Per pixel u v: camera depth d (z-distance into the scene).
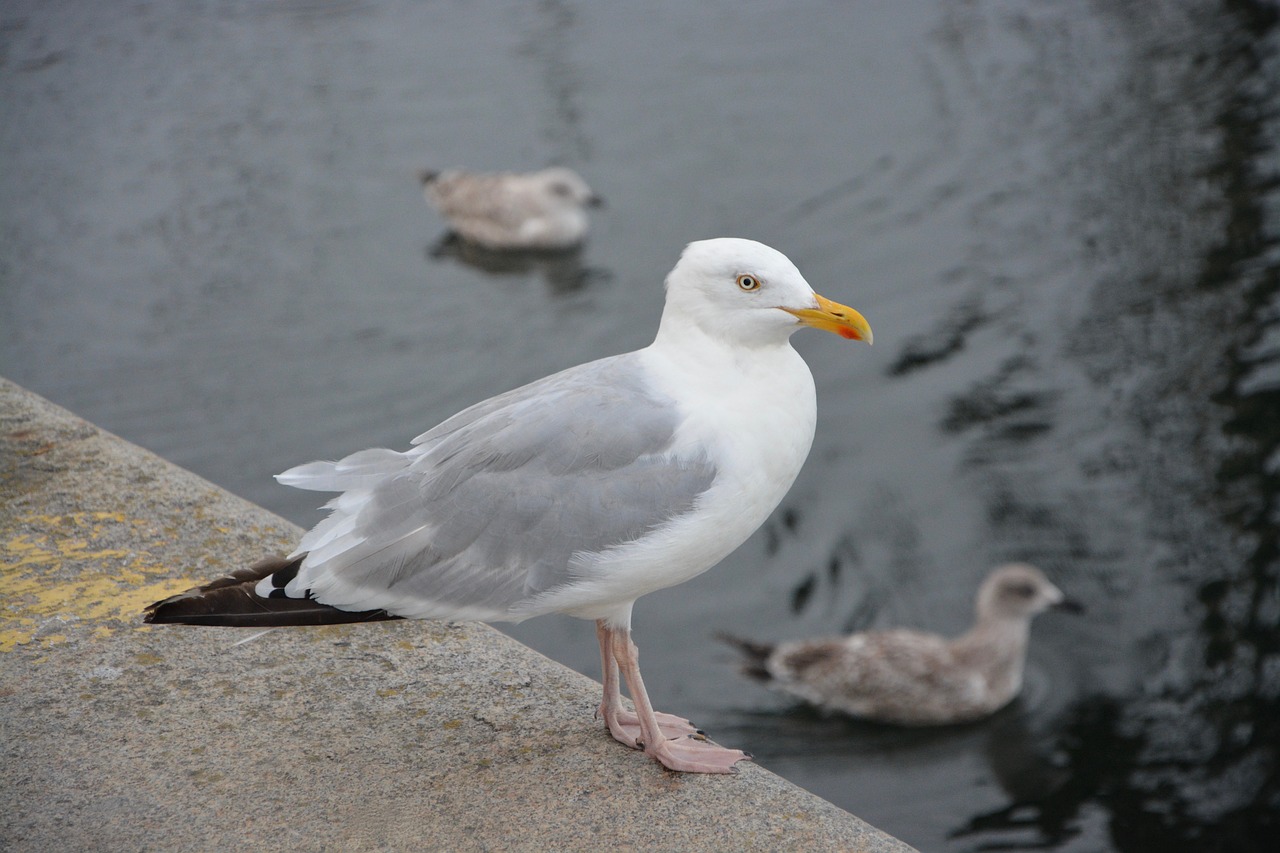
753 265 3.66
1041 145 15.47
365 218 14.98
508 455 3.56
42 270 13.76
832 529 10.39
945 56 17.75
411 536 3.55
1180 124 15.60
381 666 4.07
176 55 18.19
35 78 17.50
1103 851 8.00
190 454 11.20
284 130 16.47
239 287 13.71
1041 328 12.49
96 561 4.45
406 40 18.66
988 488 10.66
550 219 14.45
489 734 3.79
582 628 9.49
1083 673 9.29
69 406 11.77
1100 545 10.09
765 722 9.15
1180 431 11.11
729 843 3.39
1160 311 12.55
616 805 3.53
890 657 9.22
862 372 12.12
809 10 19.25
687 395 3.67
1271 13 17.95
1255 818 8.05
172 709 3.85
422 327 13.23
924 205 14.52
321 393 12.12
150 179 15.46
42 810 3.47
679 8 19.47
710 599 9.91
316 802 3.52
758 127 16.27
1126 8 18.64
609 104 16.91
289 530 4.68
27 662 4.01
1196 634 9.34
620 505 3.53
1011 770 8.75
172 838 3.39
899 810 8.53
